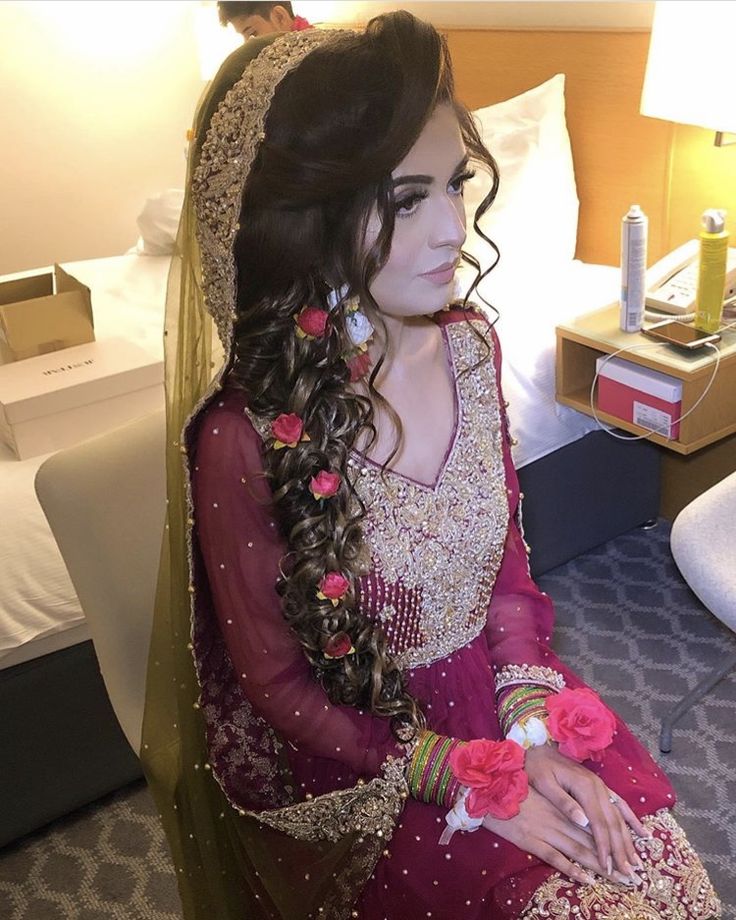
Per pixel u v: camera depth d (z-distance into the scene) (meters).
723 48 2.01
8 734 1.91
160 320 2.70
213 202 1.05
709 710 2.16
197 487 1.14
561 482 2.50
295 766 1.27
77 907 1.88
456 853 1.16
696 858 1.16
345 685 1.16
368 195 1.03
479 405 1.29
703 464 2.67
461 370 1.29
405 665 1.26
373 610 1.20
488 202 1.22
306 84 0.99
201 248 1.10
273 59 1.02
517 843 1.14
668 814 1.20
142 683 1.38
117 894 1.90
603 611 2.50
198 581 1.18
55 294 2.26
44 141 4.20
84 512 1.33
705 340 2.04
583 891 1.09
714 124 2.07
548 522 2.53
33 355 2.20
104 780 2.05
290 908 1.25
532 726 1.22
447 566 1.22
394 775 1.18
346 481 1.13
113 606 1.35
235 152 1.02
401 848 1.19
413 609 1.22
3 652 1.85
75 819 2.08
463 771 1.13
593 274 2.59
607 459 2.57
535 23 2.76
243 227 1.06
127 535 1.35
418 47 0.99
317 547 1.10
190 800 1.28
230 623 1.17
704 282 2.04
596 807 1.15
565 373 2.29
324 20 3.65
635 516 2.73
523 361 2.31
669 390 2.03
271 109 1.00
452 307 1.33
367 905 1.22
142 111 4.36
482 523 1.25
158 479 1.37
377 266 1.05
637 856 1.12
